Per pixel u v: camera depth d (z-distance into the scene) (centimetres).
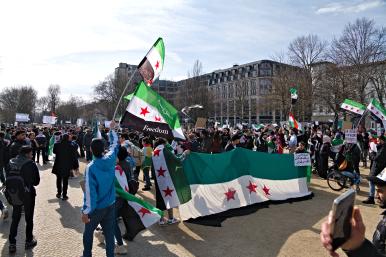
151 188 1198
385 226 280
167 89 11306
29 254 598
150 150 1166
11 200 604
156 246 642
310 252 614
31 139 1667
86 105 9938
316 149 1526
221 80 10625
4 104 9544
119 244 599
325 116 6888
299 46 4644
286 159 1073
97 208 490
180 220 811
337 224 140
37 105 10788
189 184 836
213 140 1343
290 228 754
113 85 8012
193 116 6069
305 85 4341
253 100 8625
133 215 663
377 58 3741
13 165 615
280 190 1030
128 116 739
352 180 1170
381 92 3831
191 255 598
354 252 149
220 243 659
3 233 708
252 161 1000
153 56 776
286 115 4572
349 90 3709
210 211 835
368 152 1864
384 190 268
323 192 1159
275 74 5262
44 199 1009
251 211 891
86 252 489
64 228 740
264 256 595
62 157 995
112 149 538
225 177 914
